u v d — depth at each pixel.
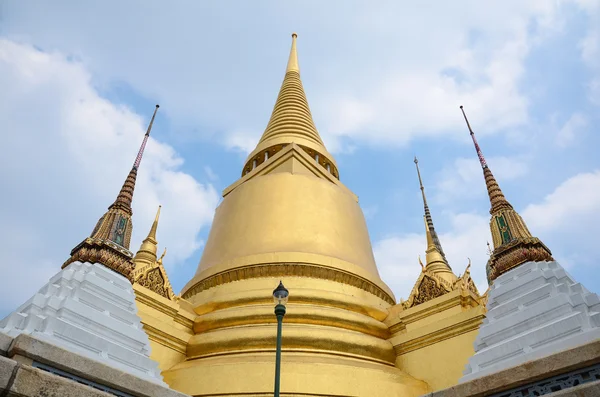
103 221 14.34
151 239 24.89
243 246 22.55
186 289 22.72
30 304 10.87
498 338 11.78
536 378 9.22
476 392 9.81
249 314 18.12
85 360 9.14
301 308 18.28
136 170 16.42
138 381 9.70
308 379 14.98
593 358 8.73
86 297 11.68
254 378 14.98
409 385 16.17
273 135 30.78
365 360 17.45
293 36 42.25
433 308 18.81
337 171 31.25
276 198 24.27
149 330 16.80
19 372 7.72
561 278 12.51
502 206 15.42
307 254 20.83
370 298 21.48
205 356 17.27
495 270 14.23
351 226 24.78
